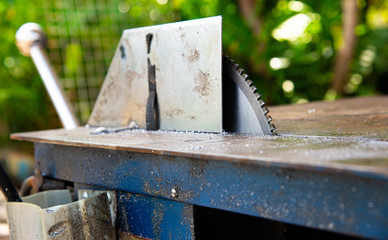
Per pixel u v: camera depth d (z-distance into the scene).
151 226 1.37
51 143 1.70
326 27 6.27
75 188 1.67
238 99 1.48
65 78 3.97
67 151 1.66
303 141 1.23
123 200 1.46
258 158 0.93
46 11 4.35
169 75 1.60
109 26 4.48
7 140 5.07
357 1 5.46
